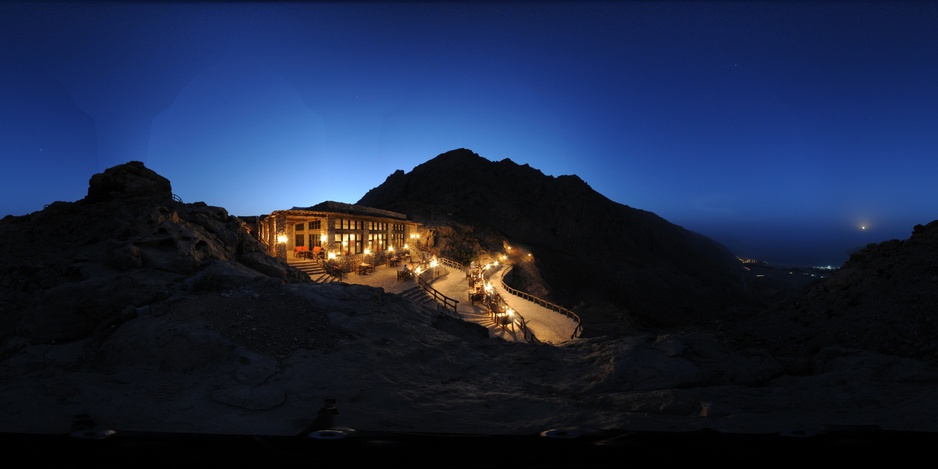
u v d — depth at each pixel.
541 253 87.50
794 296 19.38
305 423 6.89
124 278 11.76
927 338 10.31
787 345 13.02
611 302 76.88
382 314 12.62
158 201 16.83
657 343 10.66
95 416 6.71
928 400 6.36
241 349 9.56
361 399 8.15
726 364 9.57
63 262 12.84
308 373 9.01
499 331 25.38
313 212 30.86
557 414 7.17
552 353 11.59
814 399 7.20
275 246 28.39
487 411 7.68
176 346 9.52
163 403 7.44
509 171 119.25
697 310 81.75
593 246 105.62
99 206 16.14
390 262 36.62
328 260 30.67
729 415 6.53
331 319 11.46
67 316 10.84
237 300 11.74
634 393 7.94
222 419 6.89
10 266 12.81
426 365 10.30
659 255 116.56
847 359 9.42
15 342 10.41
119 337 9.80
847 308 13.89
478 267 44.84
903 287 13.32
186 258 13.35
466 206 96.62
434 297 28.19
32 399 7.30
